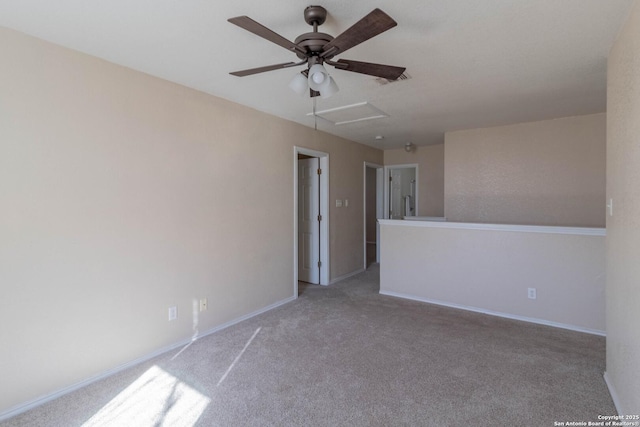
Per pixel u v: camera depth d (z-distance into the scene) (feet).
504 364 8.23
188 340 9.63
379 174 21.30
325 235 15.94
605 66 8.17
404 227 13.89
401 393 7.05
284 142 13.14
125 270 8.14
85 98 7.36
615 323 6.68
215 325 10.42
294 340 9.73
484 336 9.95
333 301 13.51
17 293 6.48
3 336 6.33
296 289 13.85
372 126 14.51
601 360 8.39
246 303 11.51
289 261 13.48
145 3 5.56
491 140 14.64
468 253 12.35
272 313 12.06
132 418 6.33
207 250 10.14
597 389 7.12
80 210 7.32
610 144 7.11
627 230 5.82
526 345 9.31
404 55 7.56
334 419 6.25
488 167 14.71
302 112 12.22
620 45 6.39
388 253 14.39
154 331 8.79
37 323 6.74
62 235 7.06
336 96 10.41
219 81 9.09
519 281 11.35
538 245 11.01
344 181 17.28
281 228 13.01
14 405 6.46
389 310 12.37
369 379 7.60
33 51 6.61
